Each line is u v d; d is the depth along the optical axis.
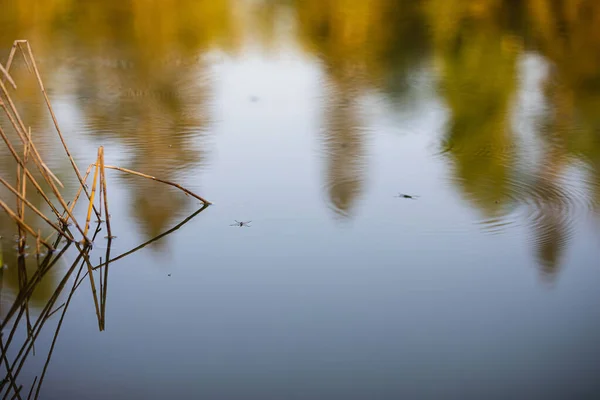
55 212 4.12
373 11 11.56
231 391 2.78
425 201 4.55
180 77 7.91
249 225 4.23
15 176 4.87
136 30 10.36
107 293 3.54
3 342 3.13
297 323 3.25
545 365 2.94
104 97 7.04
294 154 5.45
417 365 2.95
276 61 8.71
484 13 11.09
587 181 4.87
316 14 11.45
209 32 10.26
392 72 8.20
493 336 3.14
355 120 6.38
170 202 4.55
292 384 2.82
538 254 3.85
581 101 6.95
